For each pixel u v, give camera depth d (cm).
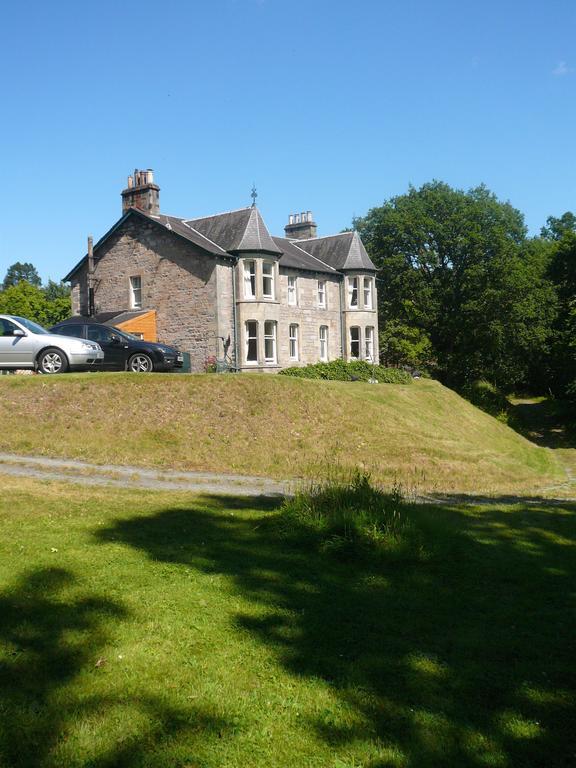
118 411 1858
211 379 2078
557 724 496
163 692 500
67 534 830
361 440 1977
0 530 820
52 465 1451
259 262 3434
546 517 1184
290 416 2017
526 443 3253
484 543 955
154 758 427
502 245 5184
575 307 4641
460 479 1772
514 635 643
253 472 1627
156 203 3606
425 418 2558
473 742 469
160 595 663
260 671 543
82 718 460
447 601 725
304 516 934
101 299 3725
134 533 871
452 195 5459
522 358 5712
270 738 460
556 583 799
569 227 8138
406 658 580
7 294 5522
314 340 3997
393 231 5425
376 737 469
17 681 493
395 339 4981
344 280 4234
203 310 3359
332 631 623
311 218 4869
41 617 591
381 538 870
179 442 1758
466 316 5278
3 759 416
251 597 686
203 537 890
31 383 1919
